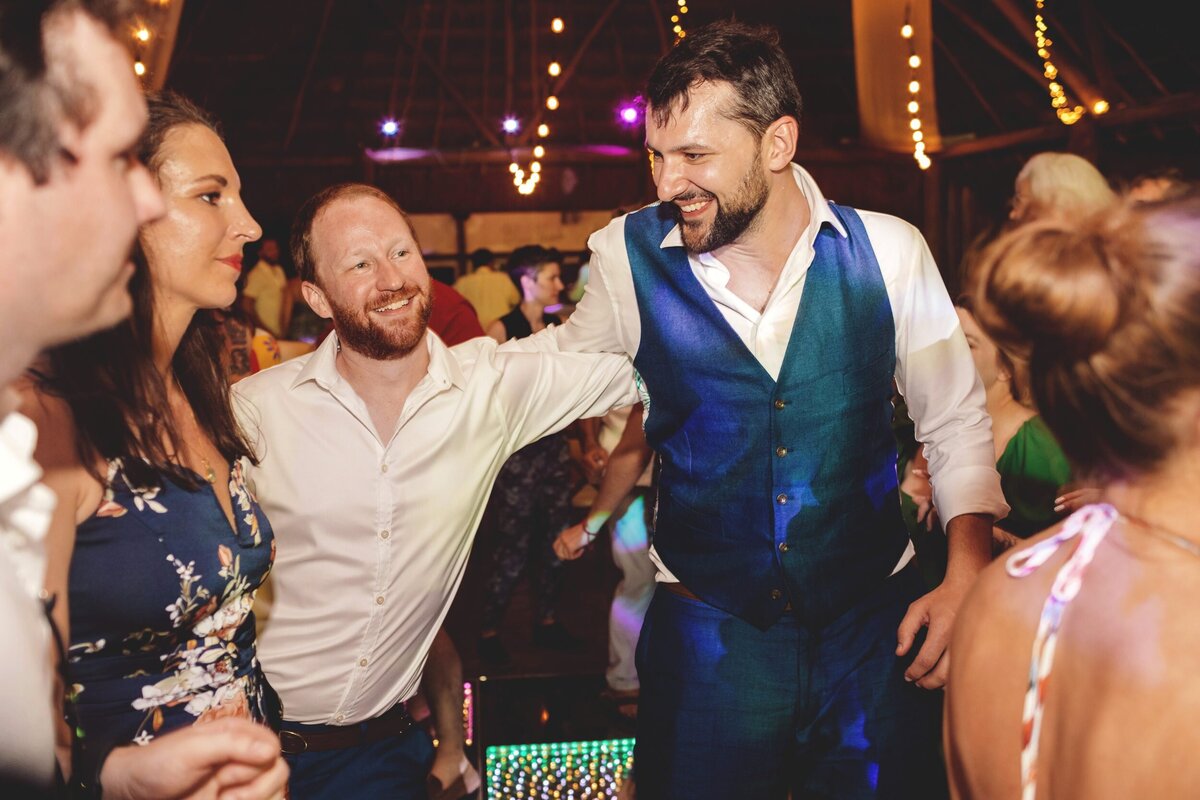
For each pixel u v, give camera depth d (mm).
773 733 1880
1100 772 771
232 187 1426
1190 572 765
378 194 1829
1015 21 9578
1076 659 806
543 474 4391
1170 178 2398
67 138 682
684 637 1926
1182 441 775
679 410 1935
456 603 5227
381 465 1843
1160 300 747
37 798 833
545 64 11656
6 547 820
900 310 1879
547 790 2740
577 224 11617
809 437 1850
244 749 1004
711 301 1875
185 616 1305
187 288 1370
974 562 1748
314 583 1875
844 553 1871
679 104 1717
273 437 1834
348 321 1772
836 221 1854
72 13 683
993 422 2438
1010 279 797
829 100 11195
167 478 1291
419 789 1979
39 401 1132
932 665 1722
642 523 3609
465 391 1896
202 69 11281
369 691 1920
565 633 4535
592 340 2084
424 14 11883
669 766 1916
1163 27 8352
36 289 698
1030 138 9141
